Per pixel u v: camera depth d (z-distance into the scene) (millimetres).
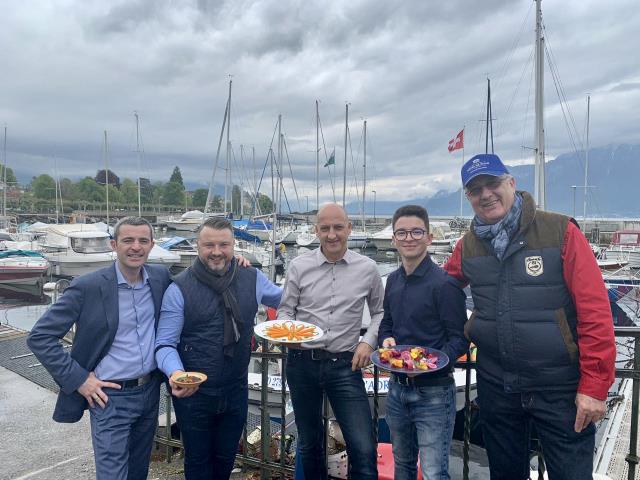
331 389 2584
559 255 1967
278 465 3064
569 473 1973
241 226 31906
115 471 2271
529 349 1984
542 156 15086
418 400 2293
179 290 2463
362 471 2471
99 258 19109
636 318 11055
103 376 2340
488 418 2189
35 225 31344
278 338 2393
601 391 1830
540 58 14930
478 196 2104
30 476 3260
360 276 2658
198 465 2527
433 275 2352
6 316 14156
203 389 2449
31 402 4723
